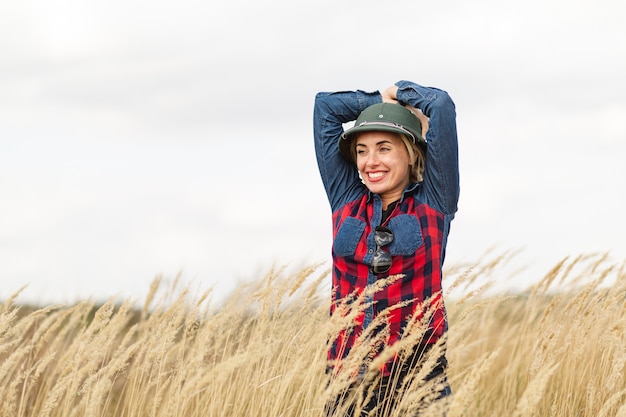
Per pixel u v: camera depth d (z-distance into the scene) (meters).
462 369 5.25
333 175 3.83
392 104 3.62
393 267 3.49
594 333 4.87
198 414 4.23
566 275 5.42
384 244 3.48
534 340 5.05
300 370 3.82
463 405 3.02
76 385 4.20
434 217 3.53
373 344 3.41
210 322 4.28
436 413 3.07
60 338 4.75
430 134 3.46
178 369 4.37
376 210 3.62
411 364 3.46
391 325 3.47
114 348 4.95
